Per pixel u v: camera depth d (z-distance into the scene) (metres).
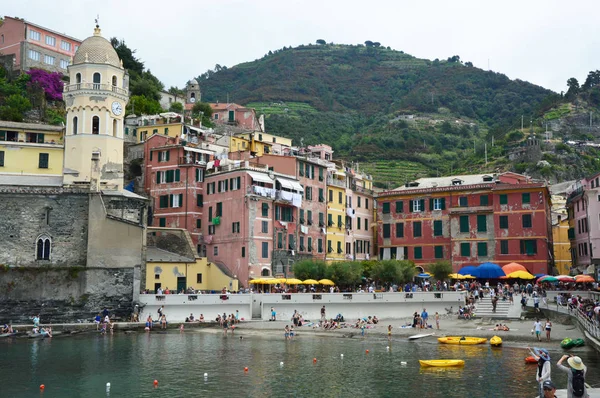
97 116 87.81
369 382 44.00
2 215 74.69
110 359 53.25
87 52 88.56
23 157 88.06
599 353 49.16
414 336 65.12
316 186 102.88
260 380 44.88
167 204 101.19
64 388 42.62
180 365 50.56
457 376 45.53
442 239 103.31
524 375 45.34
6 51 130.88
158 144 105.31
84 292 74.00
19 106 117.25
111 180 87.81
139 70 172.75
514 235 96.19
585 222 95.81
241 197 90.62
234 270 90.81
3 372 47.81
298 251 96.94
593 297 73.00
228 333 69.25
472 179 108.12
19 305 72.25
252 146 125.00
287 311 77.62
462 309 77.00
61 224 76.12
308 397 39.84
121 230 76.00
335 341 63.81
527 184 95.75
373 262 98.06
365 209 116.88
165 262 86.38
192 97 181.88
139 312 74.25
